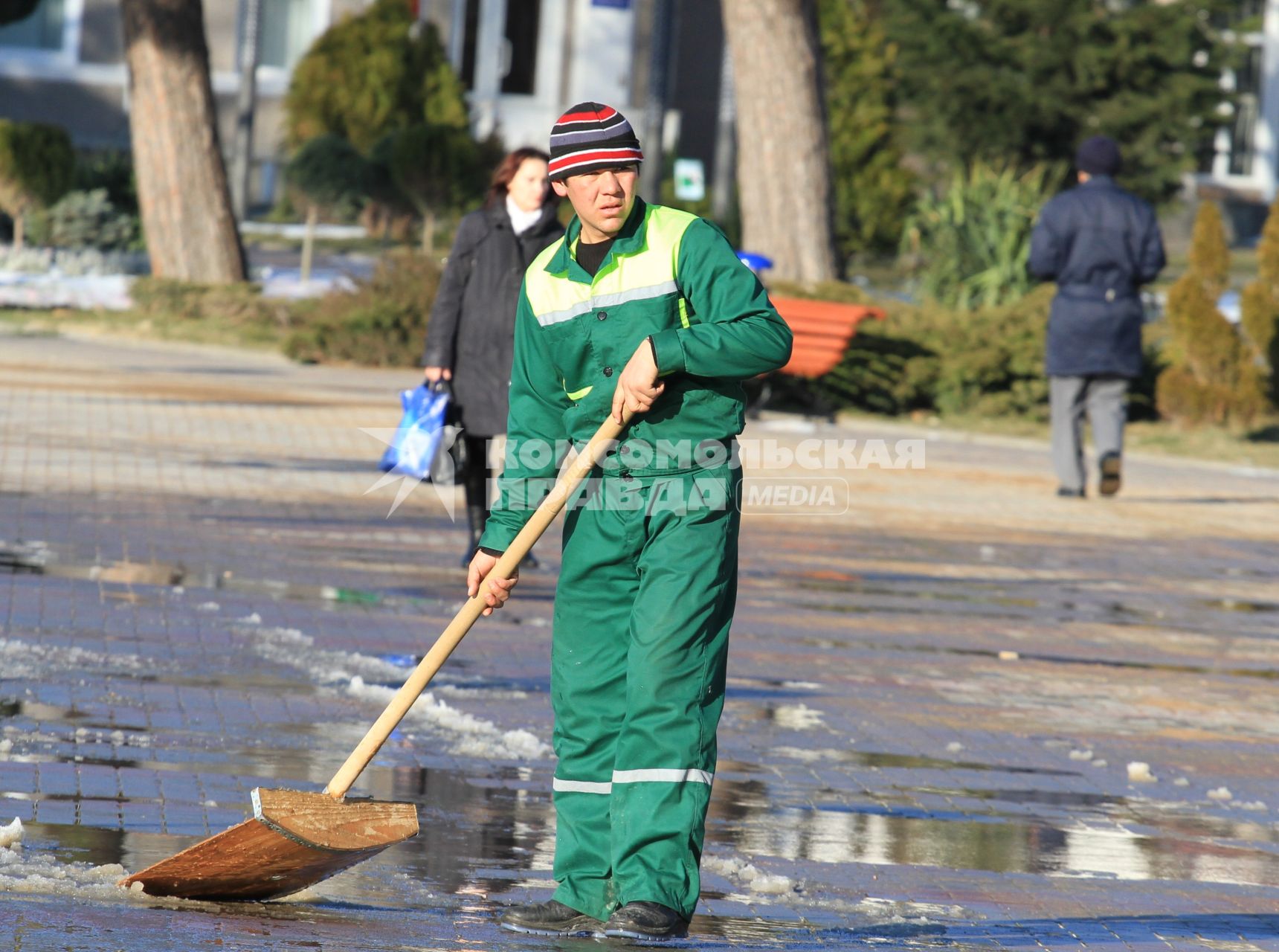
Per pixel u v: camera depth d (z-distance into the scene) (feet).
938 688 83.66
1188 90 343.67
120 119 391.24
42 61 388.57
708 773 44.19
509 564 45.21
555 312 45.68
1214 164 455.63
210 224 261.65
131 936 37.76
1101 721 79.05
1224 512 156.97
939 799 63.77
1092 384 157.38
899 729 74.69
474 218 96.53
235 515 119.44
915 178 353.51
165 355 224.12
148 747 62.23
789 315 202.28
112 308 261.03
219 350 231.50
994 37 345.31
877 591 109.19
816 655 89.20
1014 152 351.87
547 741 68.13
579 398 46.01
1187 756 73.46
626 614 46.03
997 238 237.66
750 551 121.29
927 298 228.02
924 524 139.23
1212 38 354.74
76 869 46.03
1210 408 216.13
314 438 160.25
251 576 98.73
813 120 232.73
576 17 426.92
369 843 44.37
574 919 44.70
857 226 346.74
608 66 429.79
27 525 108.88
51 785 56.08
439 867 50.67
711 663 44.52
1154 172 349.20
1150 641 99.71
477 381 96.32
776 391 211.61
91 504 118.62
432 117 375.25
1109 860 56.85
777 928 45.85
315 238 362.74
